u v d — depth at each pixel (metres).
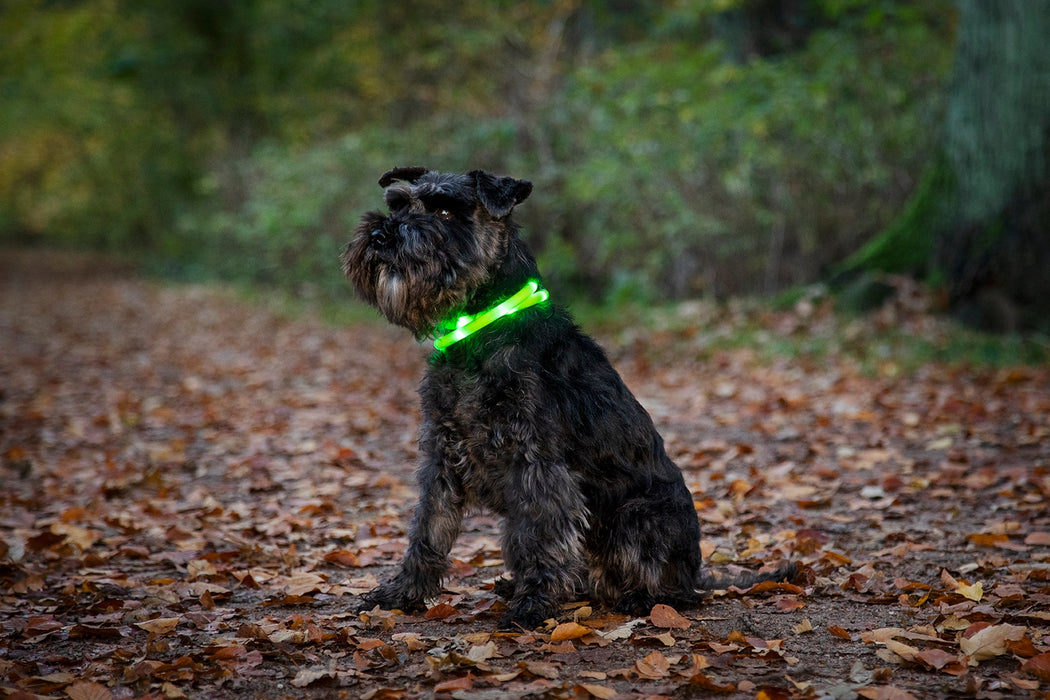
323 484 6.76
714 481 6.57
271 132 25.42
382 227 4.27
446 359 4.07
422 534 4.23
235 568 5.03
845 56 12.48
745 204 12.97
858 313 10.95
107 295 21.83
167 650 3.81
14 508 6.19
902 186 12.80
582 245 15.20
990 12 10.55
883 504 5.80
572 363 4.11
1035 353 9.65
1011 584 4.38
